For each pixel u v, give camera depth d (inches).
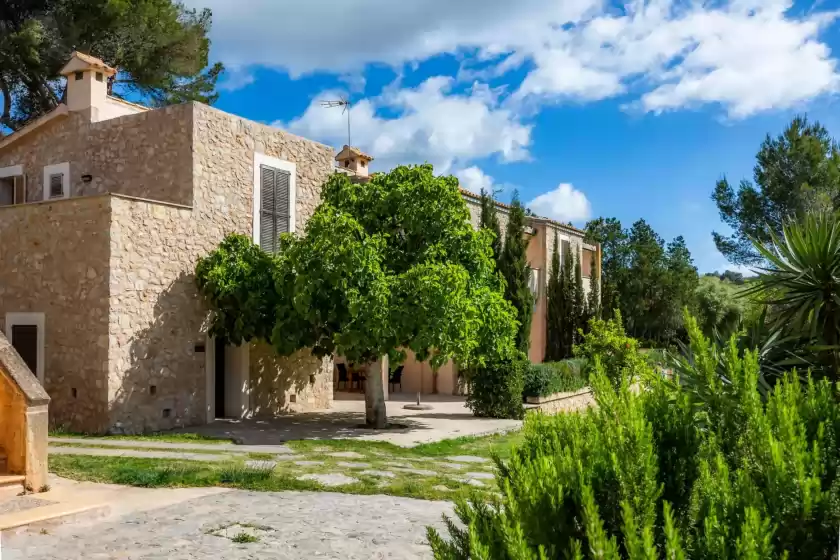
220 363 706.8
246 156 709.9
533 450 156.4
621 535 113.7
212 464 432.5
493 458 162.9
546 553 113.8
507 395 748.6
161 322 611.2
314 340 643.5
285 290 618.8
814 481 104.4
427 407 834.8
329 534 285.1
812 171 1366.9
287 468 429.4
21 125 1088.8
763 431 116.4
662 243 2696.9
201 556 253.9
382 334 573.6
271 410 736.3
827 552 102.7
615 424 128.4
